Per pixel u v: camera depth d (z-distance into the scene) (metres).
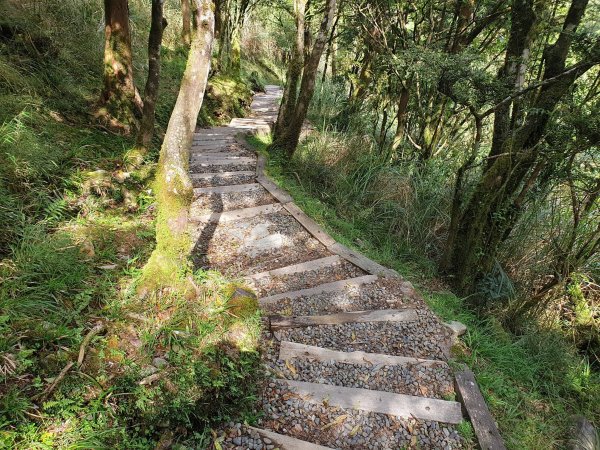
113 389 1.91
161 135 6.09
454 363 2.73
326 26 5.28
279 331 2.88
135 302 2.52
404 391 2.51
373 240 4.72
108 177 3.96
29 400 1.77
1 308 2.13
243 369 2.33
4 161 3.22
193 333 2.38
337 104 9.44
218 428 2.06
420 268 4.29
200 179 5.38
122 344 2.20
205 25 2.63
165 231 2.67
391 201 5.09
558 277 3.47
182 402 1.96
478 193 3.68
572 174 3.29
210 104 9.21
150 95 4.49
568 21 3.06
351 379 2.55
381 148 6.28
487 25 5.07
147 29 9.45
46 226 3.10
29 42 5.17
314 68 5.53
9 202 2.97
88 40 6.55
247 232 4.29
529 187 3.42
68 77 5.45
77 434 1.71
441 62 3.55
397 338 2.94
